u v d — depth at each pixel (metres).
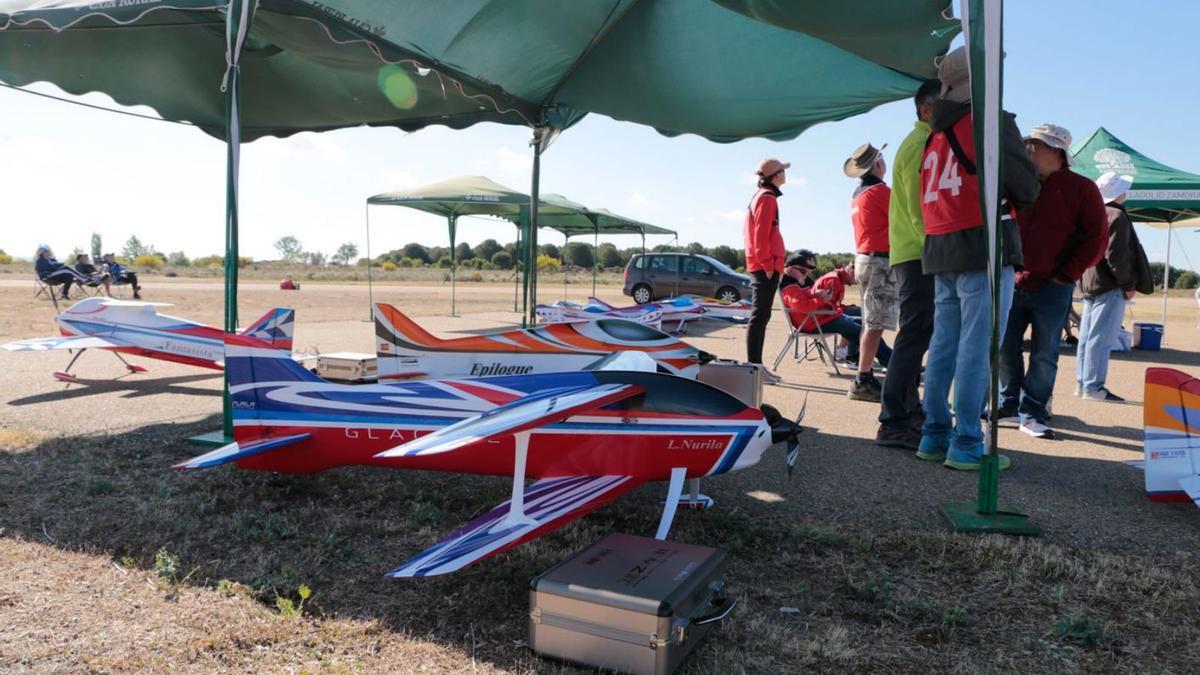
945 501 4.40
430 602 3.09
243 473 4.82
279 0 5.39
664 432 3.72
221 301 22.58
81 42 7.04
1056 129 5.46
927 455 5.29
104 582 3.22
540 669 2.57
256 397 4.41
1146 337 12.07
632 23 6.98
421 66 6.78
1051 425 6.41
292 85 8.35
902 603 3.11
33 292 23.52
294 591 3.18
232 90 5.20
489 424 2.98
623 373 3.88
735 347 12.30
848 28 5.05
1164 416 4.17
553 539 3.78
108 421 6.30
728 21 6.59
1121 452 5.51
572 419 3.78
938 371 5.15
